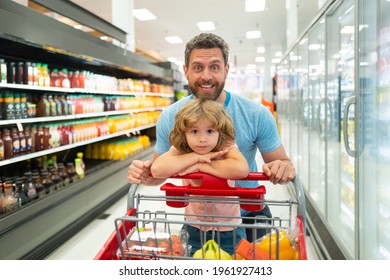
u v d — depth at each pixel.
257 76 26.02
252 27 10.58
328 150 2.96
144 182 1.19
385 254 2.00
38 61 3.68
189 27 10.36
